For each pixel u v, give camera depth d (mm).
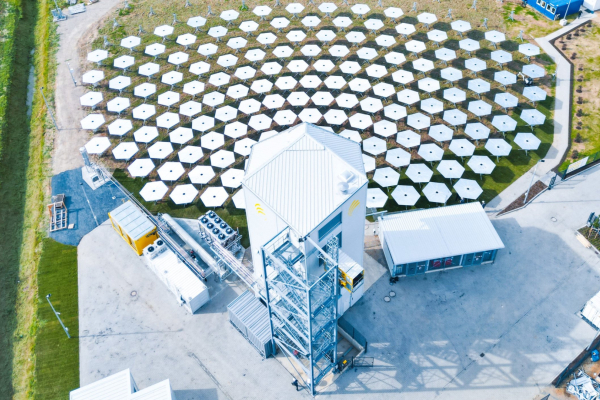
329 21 83188
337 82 69375
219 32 79250
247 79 74438
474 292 51375
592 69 73750
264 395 45062
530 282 51938
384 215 58344
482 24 81875
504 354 46844
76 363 47375
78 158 65562
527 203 58625
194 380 46094
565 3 80562
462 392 44531
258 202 43500
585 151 63656
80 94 73750
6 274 54875
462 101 68688
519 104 69500
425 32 81000
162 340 48781
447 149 64438
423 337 48250
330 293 42031
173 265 51781
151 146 63125
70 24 85312
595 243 54406
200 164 64000
